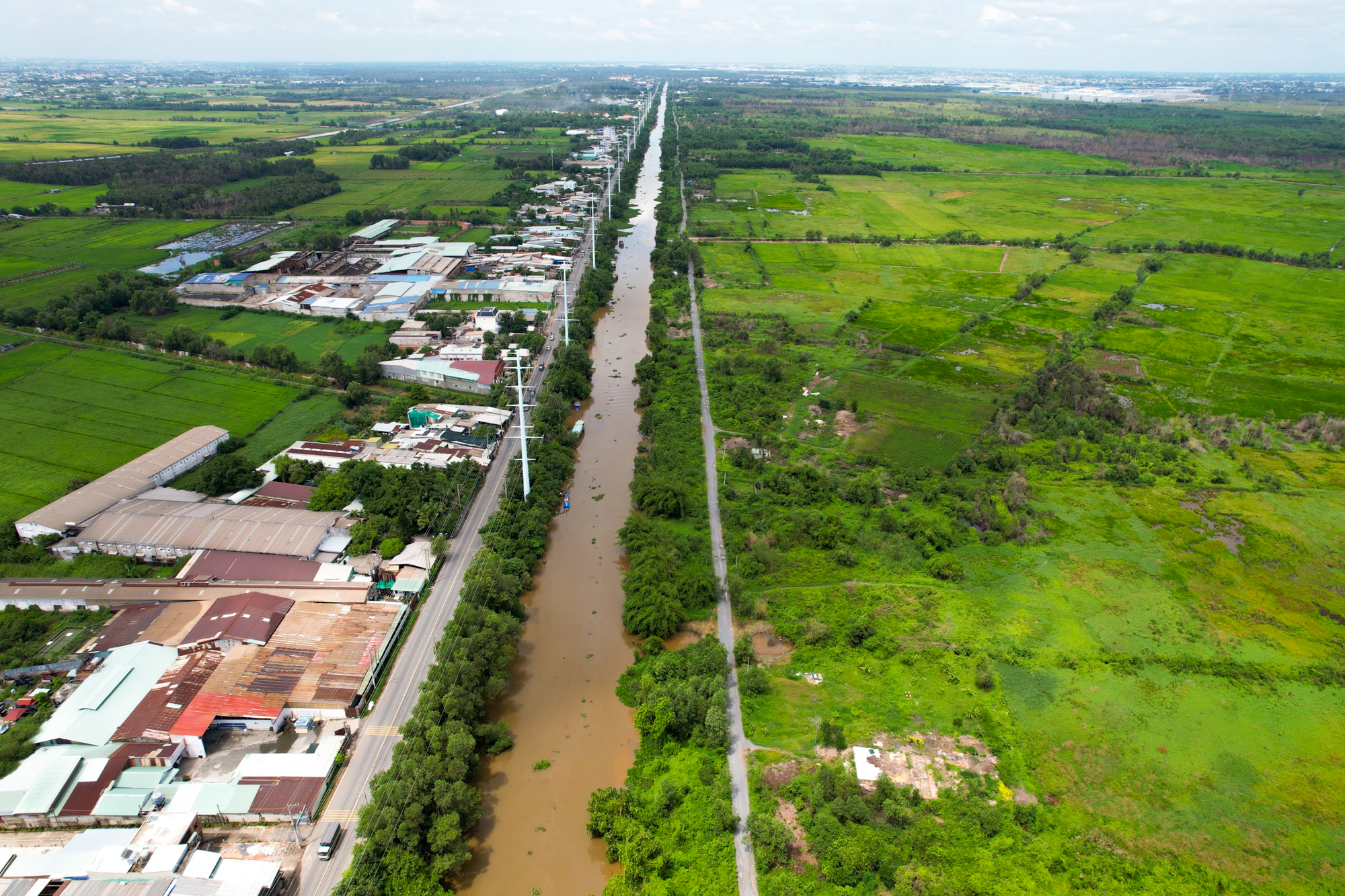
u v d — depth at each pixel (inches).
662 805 2691.9
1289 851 2618.1
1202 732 3102.9
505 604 3646.7
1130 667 3425.2
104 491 4323.3
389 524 4104.3
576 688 3351.4
